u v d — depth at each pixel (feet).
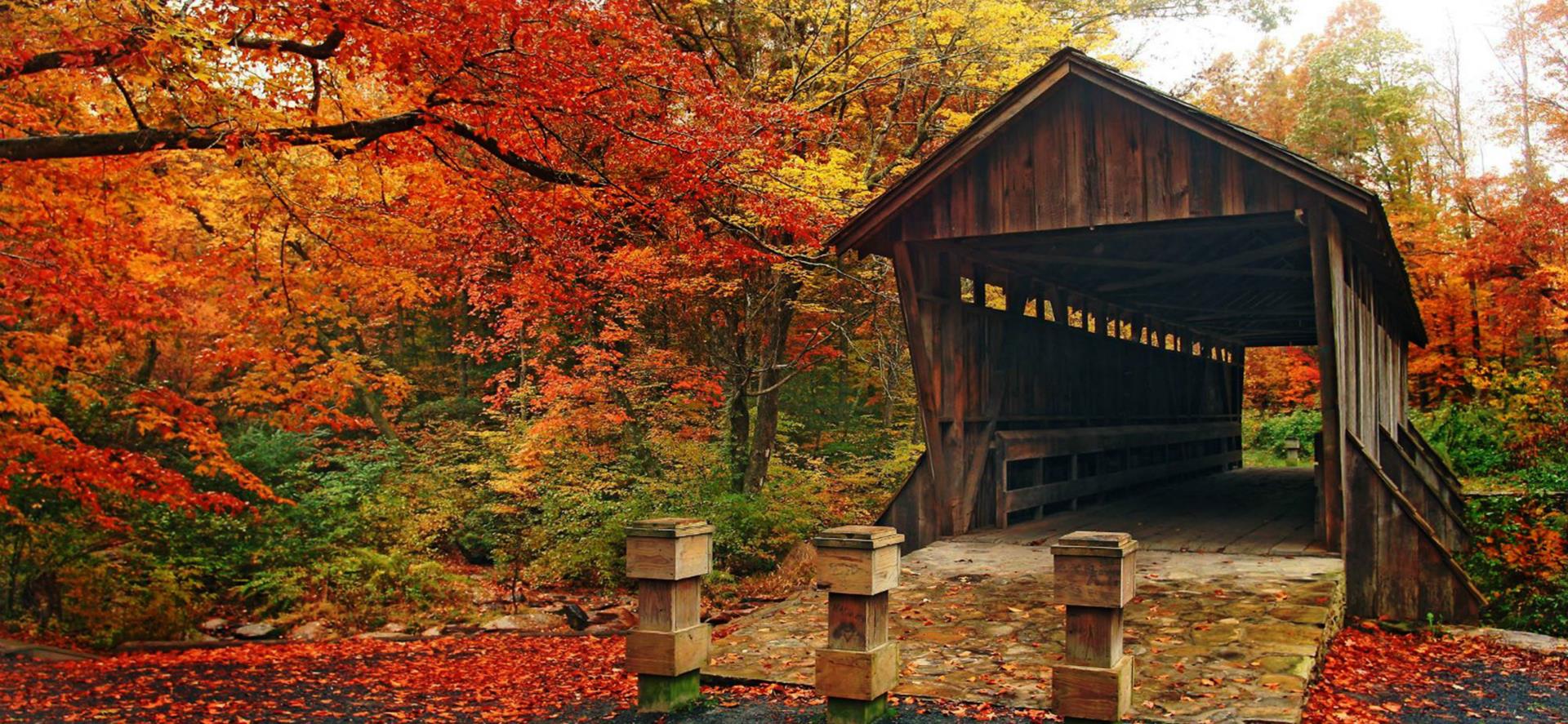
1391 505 29.01
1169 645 20.58
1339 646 25.27
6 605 40.60
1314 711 19.19
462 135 26.89
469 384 76.28
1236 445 78.18
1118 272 46.29
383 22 23.13
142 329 31.81
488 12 23.02
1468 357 81.35
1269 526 36.70
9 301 30.04
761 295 54.03
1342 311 29.14
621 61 27.37
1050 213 30.91
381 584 44.93
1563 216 64.54
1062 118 30.94
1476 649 25.90
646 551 18.51
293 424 34.30
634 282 46.73
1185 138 29.25
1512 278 71.20
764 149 31.09
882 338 57.06
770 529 50.60
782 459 59.67
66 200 27.71
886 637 17.29
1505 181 71.56
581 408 50.14
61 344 31.19
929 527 34.19
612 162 32.48
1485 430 64.23
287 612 43.16
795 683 19.34
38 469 30.14
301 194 30.71
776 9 49.44
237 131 23.02
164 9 21.88
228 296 32.19
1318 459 31.94
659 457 52.34
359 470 54.60
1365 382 38.14
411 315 79.87
